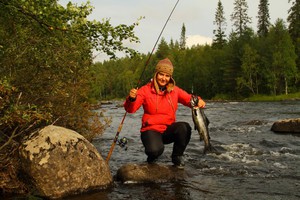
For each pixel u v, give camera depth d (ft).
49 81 21.59
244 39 195.93
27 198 13.75
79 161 14.78
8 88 14.11
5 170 15.24
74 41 17.31
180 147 17.71
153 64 262.06
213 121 51.62
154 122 17.25
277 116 59.88
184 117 60.34
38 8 14.28
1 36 19.31
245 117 59.00
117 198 13.97
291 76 161.99
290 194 14.39
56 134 15.16
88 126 27.32
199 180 16.48
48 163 14.08
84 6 14.73
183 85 233.35
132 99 16.39
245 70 171.83
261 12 220.43
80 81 24.79
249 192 14.66
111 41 16.08
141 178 16.12
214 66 208.33
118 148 25.89
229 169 18.54
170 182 16.15
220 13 243.40
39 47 19.88
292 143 27.89
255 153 23.36
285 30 179.11
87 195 14.33
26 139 15.55
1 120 14.60
